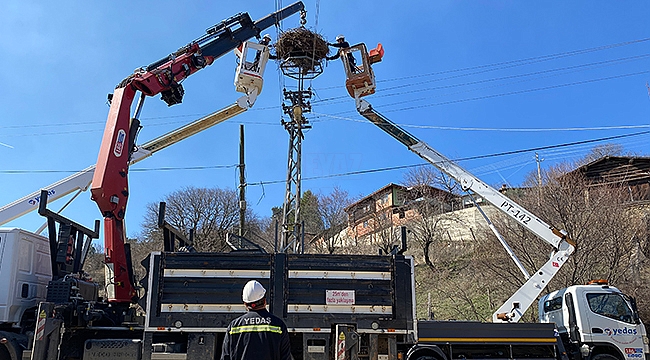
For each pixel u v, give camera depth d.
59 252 9.80
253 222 46.12
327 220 42.28
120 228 10.56
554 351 11.07
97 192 10.24
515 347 11.15
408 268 9.19
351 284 9.02
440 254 32.94
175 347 8.69
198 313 8.75
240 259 8.98
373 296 9.02
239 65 14.16
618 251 19.53
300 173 15.41
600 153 38.03
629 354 11.47
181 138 14.10
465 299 23.17
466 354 10.94
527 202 24.28
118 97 11.25
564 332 12.20
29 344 9.23
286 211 15.34
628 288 18.50
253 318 4.51
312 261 9.05
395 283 9.09
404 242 9.61
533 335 10.95
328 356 8.68
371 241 36.94
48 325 8.64
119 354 9.04
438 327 10.74
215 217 45.00
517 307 12.79
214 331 8.69
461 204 37.50
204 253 9.01
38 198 12.92
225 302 8.80
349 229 42.03
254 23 14.43
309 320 8.80
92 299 11.00
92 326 9.71
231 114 14.08
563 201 21.45
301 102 15.46
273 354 4.39
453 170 14.38
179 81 12.57
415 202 36.34
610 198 22.73
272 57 14.95
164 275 8.90
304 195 44.06
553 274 12.81
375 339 8.87
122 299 10.23
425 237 32.28
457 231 35.22
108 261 10.24
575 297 11.91
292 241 15.30
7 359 9.28
